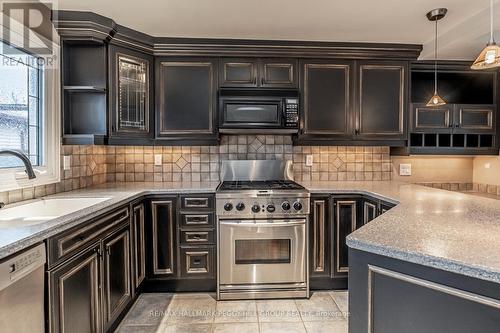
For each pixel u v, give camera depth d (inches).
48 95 91.1
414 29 103.1
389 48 116.6
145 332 84.8
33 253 52.7
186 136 114.8
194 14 92.7
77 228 65.6
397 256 45.4
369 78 119.0
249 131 114.7
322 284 111.0
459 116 123.0
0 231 53.6
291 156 131.3
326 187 112.1
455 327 41.4
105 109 102.0
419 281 44.2
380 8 88.4
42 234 54.1
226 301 103.5
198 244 108.0
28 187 83.0
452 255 42.2
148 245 106.8
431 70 125.0
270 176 129.1
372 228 56.0
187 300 103.7
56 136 94.0
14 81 81.0
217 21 97.7
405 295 45.9
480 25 90.7
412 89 136.2
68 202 86.4
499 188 124.6
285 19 96.0
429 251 43.9
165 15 93.6
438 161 135.8
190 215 107.3
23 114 84.0
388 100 119.7
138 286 100.6
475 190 135.9
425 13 91.4
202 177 129.3
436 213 68.2
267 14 92.7
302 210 104.7
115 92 103.0
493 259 40.6
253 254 105.0
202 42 112.0
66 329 61.7
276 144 130.6
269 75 116.1
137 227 99.4
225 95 112.3
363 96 118.9
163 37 110.1
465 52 114.0
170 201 107.2
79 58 101.3
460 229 55.2
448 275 41.6
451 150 124.4
